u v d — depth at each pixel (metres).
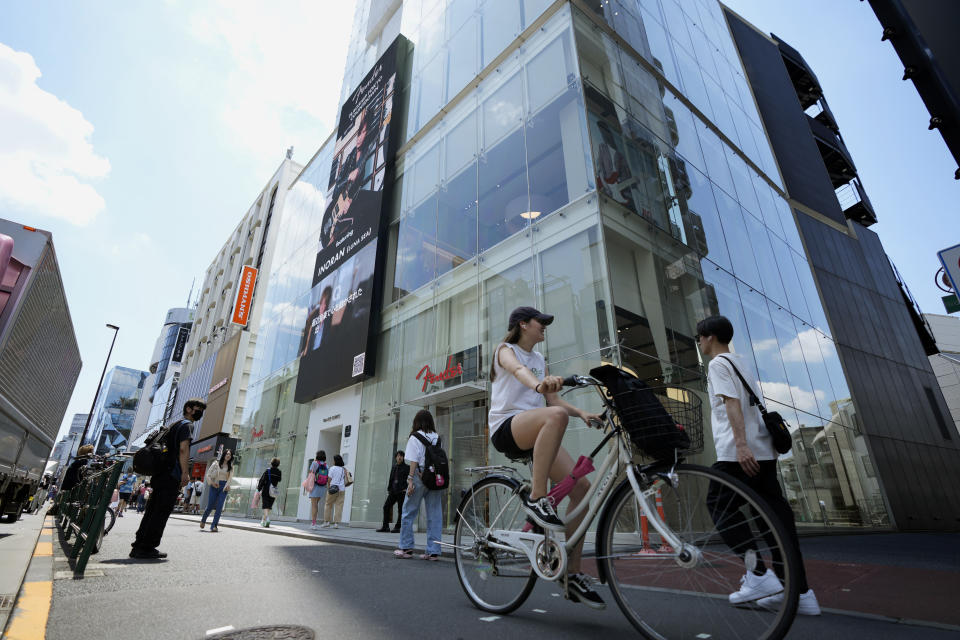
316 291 15.12
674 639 1.72
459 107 11.77
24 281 6.02
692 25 14.61
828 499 9.90
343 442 11.82
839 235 17.47
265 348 19.27
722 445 2.79
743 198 12.45
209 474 8.66
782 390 10.11
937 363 24.98
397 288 11.87
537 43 9.85
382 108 14.94
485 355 8.79
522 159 9.36
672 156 10.05
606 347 6.73
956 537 8.98
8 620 2.04
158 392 55.97
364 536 7.35
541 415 2.15
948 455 15.17
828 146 20.98
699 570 1.73
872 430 12.79
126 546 5.11
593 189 7.67
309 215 19.17
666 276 8.12
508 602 2.33
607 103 8.92
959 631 2.04
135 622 2.11
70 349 10.68
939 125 3.19
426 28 14.70
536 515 2.10
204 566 3.86
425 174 12.29
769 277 11.78
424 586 3.10
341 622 2.15
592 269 7.30
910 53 3.34
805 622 2.25
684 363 7.50
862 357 14.41
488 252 9.45
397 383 10.80
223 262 38.56
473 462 8.39
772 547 1.60
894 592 2.96
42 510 18.23
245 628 2.03
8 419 6.88
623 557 1.93
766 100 18.03
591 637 1.92
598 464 2.13
